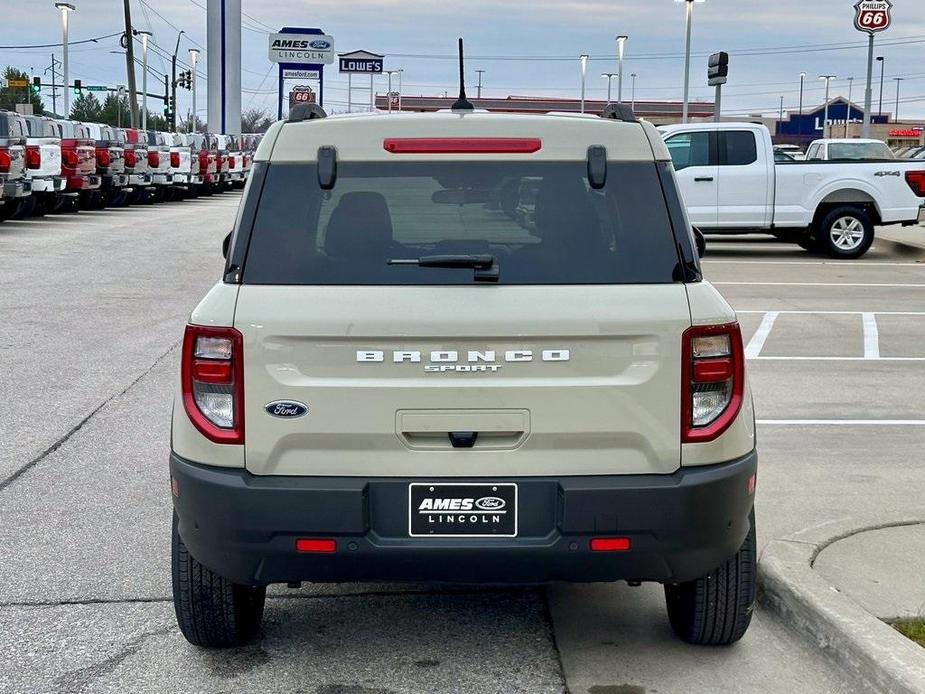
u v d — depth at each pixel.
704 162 19.09
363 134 3.94
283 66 50.25
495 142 3.93
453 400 3.73
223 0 50.28
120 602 4.98
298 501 3.72
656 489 3.75
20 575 5.27
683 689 4.16
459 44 4.70
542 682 4.23
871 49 34.06
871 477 6.68
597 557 3.78
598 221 3.90
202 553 3.88
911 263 19.31
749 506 3.98
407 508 3.77
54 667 4.34
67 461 7.17
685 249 3.88
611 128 3.97
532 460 3.77
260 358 3.73
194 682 4.22
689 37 35.78
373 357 3.72
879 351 11.18
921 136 74.19
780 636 4.64
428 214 3.89
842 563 5.10
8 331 11.79
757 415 8.45
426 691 4.15
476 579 3.84
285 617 4.86
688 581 4.19
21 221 24.97
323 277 3.79
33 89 79.81
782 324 12.80
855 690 4.15
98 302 13.90
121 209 30.19
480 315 3.72
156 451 7.43
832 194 19.20
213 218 27.45
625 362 3.77
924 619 4.48
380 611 4.93
